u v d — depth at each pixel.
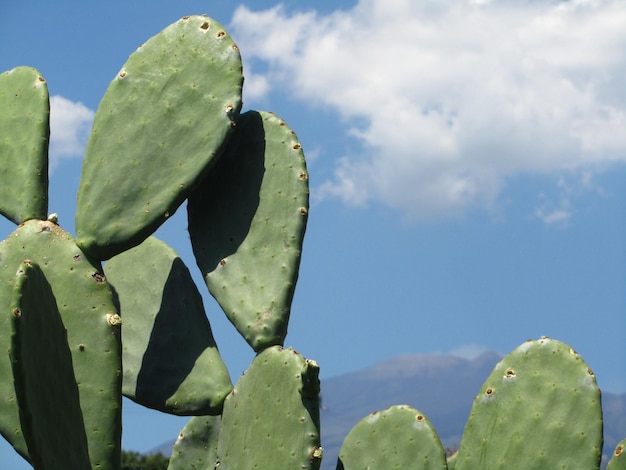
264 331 6.23
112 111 6.64
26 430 5.39
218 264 6.51
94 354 6.08
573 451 6.01
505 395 6.20
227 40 6.66
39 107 6.57
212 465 6.98
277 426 5.83
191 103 6.56
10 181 6.50
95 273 6.25
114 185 6.46
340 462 6.54
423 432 6.35
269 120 6.70
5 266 6.23
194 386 6.54
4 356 6.14
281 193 6.51
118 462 6.04
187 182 6.44
